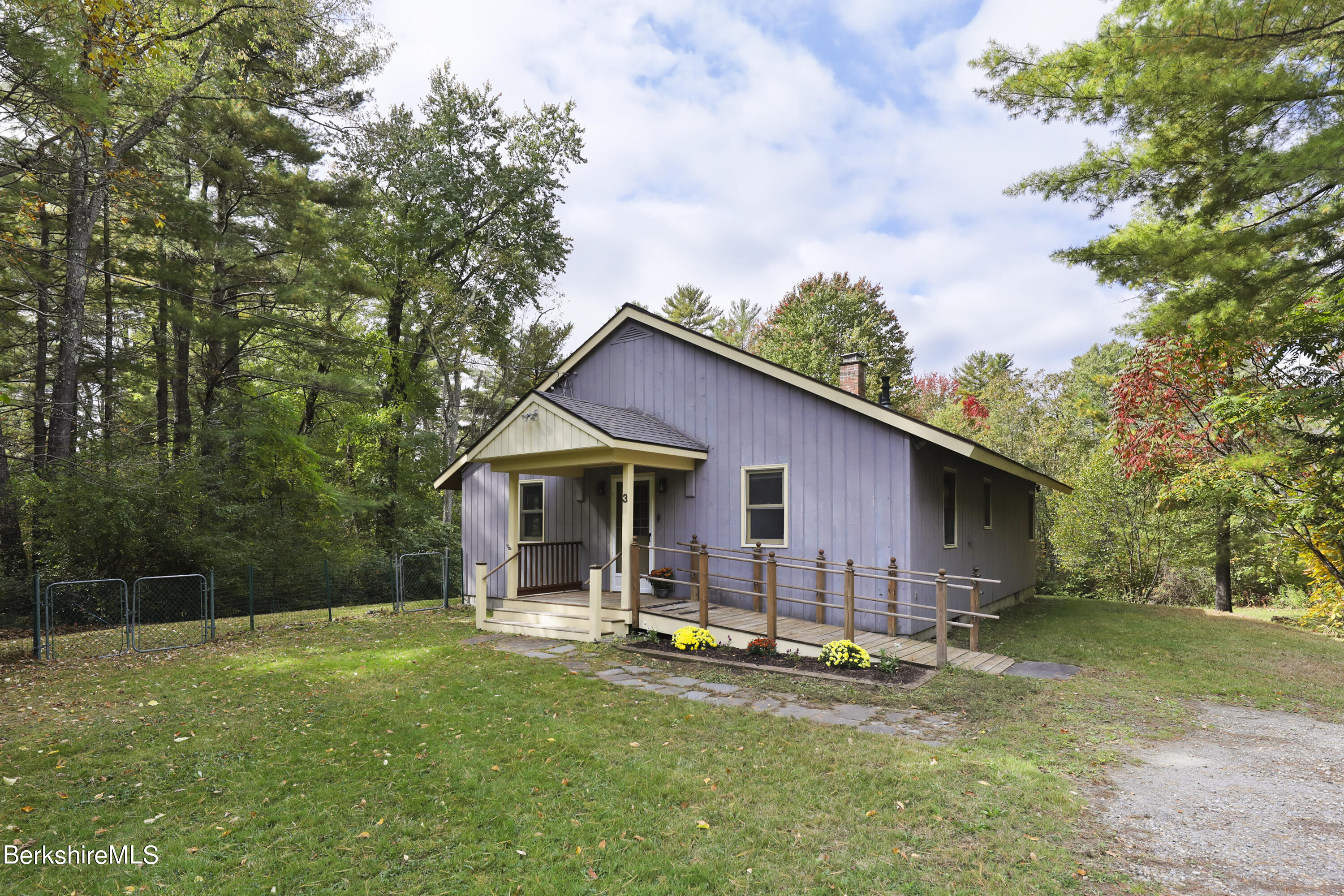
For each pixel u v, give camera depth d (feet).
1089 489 59.88
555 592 41.81
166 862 12.45
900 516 31.91
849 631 28.32
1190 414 44.19
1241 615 46.83
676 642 31.12
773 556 30.14
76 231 43.96
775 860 12.24
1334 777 16.56
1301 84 19.88
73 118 30.83
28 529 44.91
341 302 61.77
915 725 20.44
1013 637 36.42
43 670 28.86
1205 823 13.88
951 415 95.71
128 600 39.42
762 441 36.50
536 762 17.20
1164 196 25.90
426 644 34.35
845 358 41.55
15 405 44.29
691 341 39.68
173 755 17.98
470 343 82.99
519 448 37.83
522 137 83.30
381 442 79.30
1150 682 26.40
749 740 18.69
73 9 27.09
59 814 14.47
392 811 14.48
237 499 58.18
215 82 53.01
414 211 77.66
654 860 12.23
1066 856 12.34
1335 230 22.74
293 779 16.30
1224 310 22.95
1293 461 33.96
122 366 52.60
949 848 12.64
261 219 59.36
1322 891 11.21
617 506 42.16
